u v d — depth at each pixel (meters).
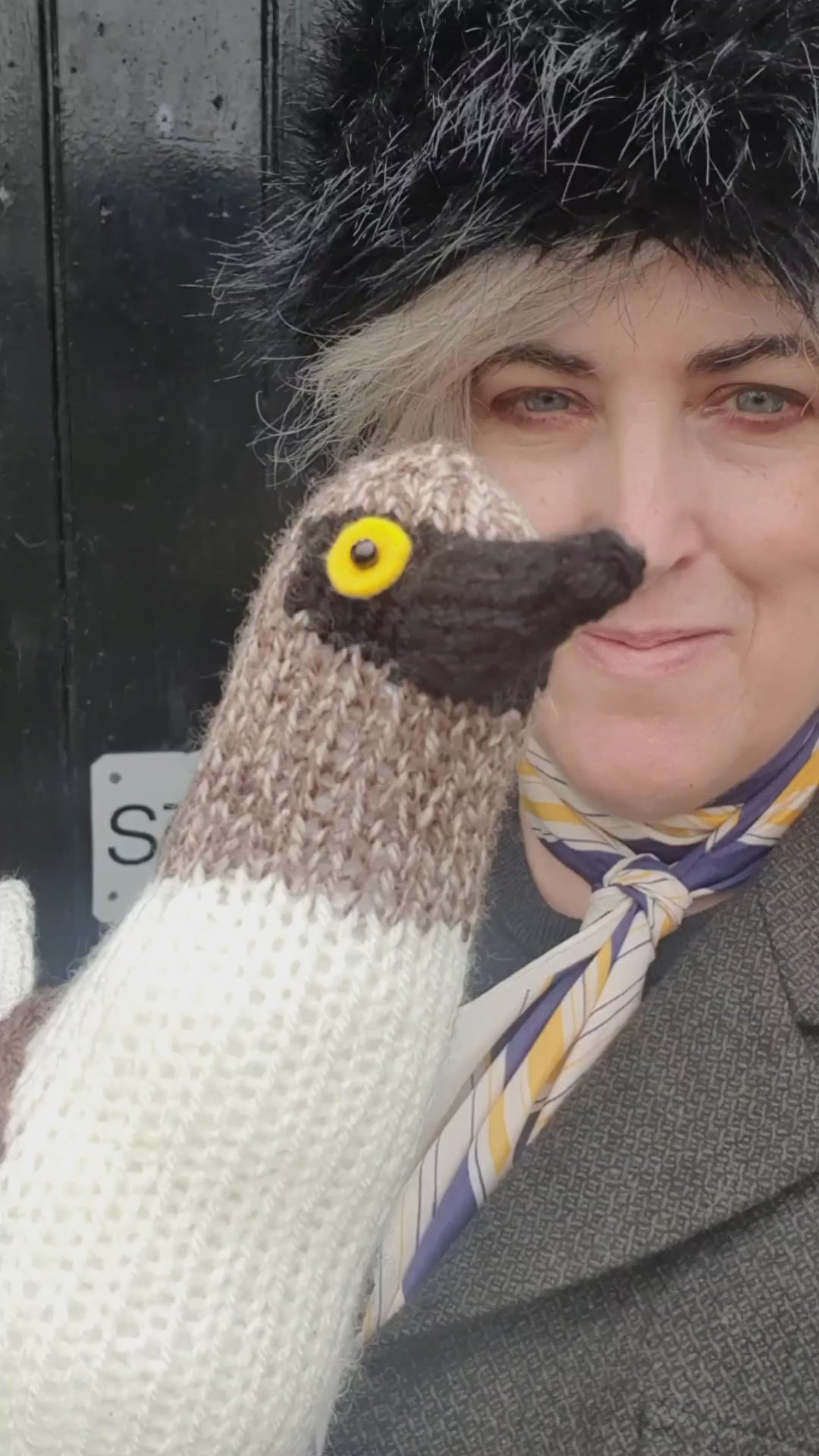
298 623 0.25
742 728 0.38
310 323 0.40
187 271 0.52
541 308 0.34
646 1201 0.35
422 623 0.24
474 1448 0.34
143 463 0.53
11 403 0.52
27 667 0.54
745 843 0.40
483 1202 0.37
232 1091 0.24
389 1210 0.26
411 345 0.36
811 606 0.37
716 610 0.37
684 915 0.41
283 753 0.25
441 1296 0.35
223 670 0.55
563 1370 0.34
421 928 0.25
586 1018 0.39
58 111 0.50
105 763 0.56
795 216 0.31
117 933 0.26
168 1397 0.23
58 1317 0.24
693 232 0.31
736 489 0.36
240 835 0.25
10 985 0.31
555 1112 0.38
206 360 0.52
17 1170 0.25
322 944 0.24
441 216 0.34
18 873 0.56
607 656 0.38
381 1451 0.35
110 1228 0.24
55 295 0.51
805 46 0.31
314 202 0.38
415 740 0.24
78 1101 0.25
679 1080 0.36
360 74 0.36
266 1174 0.24
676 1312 0.34
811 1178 0.34
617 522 0.36
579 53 0.31
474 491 0.25
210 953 0.24
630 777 0.39
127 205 0.51
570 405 0.37
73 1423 0.23
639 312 0.34
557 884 0.45
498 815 0.26
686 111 0.30
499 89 0.32
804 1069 0.35
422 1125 0.26
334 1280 0.25
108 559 0.54
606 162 0.32
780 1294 0.33
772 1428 0.32
